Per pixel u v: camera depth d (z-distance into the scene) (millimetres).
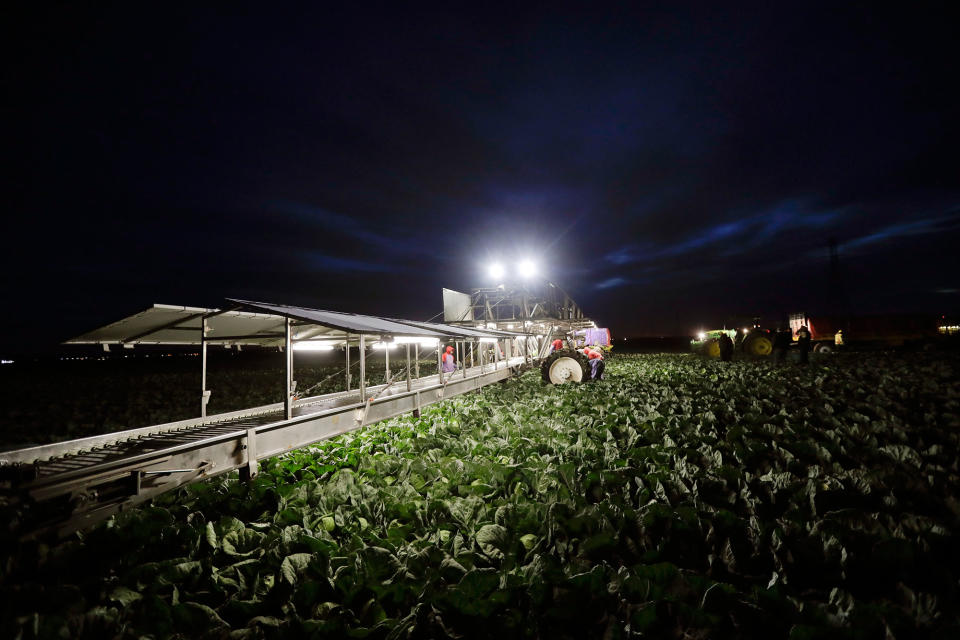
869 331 30156
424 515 4984
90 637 3107
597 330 34344
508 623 3121
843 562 3660
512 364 19719
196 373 34406
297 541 4312
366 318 10586
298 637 3146
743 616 3082
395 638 3027
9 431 12766
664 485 5461
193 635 3188
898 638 2885
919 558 3658
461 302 26844
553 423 9438
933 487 5215
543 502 5246
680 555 4039
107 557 4254
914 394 11430
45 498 3842
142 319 7070
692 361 27656
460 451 7703
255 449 6020
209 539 4387
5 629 2996
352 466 7156
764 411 10430
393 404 9156
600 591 3346
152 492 4762
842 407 10320
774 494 5207
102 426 13188
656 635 2996
